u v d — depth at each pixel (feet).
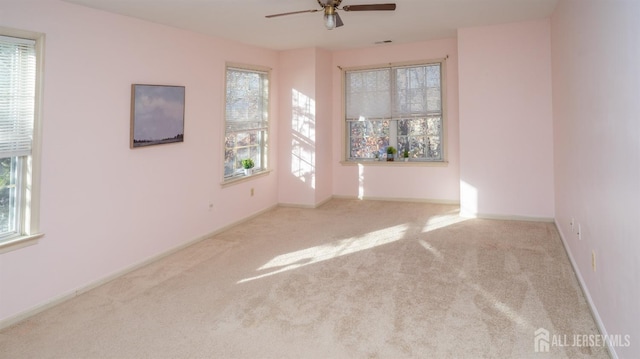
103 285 10.97
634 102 5.74
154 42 12.99
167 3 11.26
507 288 9.94
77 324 8.66
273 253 13.37
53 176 9.84
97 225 11.03
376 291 10.00
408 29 16.93
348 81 22.34
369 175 22.39
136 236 12.34
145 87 12.50
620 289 6.45
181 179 14.26
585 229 9.49
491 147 17.04
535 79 16.07
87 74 10.69
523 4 13.74
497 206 17.21
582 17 9.56
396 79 21.25
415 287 10.18
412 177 21.53
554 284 10.12
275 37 17.13
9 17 8.79
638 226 5.56
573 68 10.95
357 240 14.66
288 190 21.08
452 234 15.06
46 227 9.67
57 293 9.90
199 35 15.12
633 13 5.76
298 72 20.40
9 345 7.81
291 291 10.13
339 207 20.68
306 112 20.36
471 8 13.99
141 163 12.53
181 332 8.16
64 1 10.03
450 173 20.71
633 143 5.81
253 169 19.01
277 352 7.34
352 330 8.08
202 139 15.29
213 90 15.90
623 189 6.31
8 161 9.22
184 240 14.39
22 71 9.23
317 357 7.16
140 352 7.45
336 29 16.39
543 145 16.19
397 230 15.90
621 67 6.40
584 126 9.55
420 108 20.89
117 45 11.61
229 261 12.68
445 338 7.69
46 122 9.64
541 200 16.46
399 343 7.55
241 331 8.15
